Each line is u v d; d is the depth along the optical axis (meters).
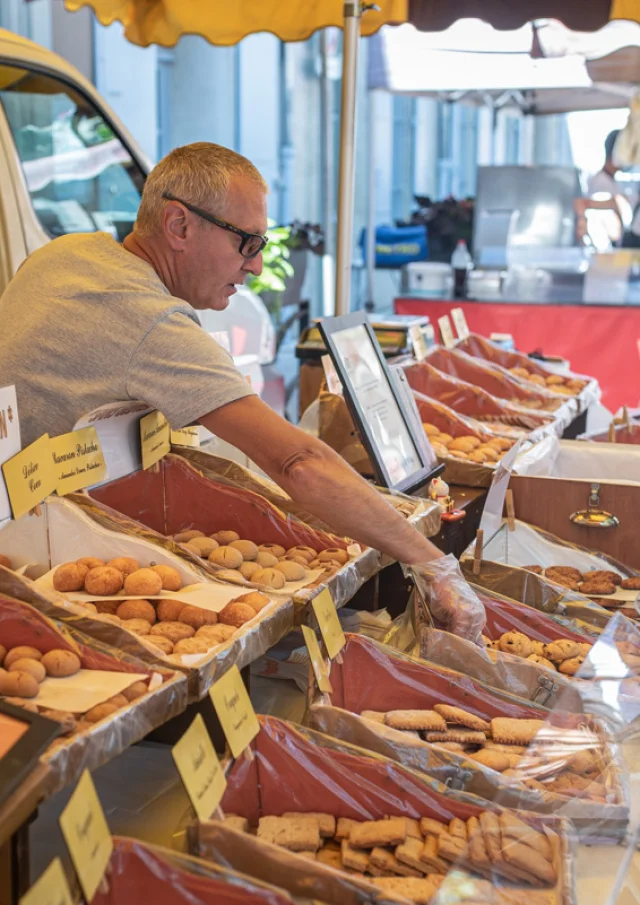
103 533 1.61
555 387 3.86
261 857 1.16
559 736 1.52
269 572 1.63
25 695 1.22
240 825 1.26
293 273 6.86
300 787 1.35
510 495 2.49
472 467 2.47
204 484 1.92
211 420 1.61
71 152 3.73
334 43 7.37
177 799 1.42
